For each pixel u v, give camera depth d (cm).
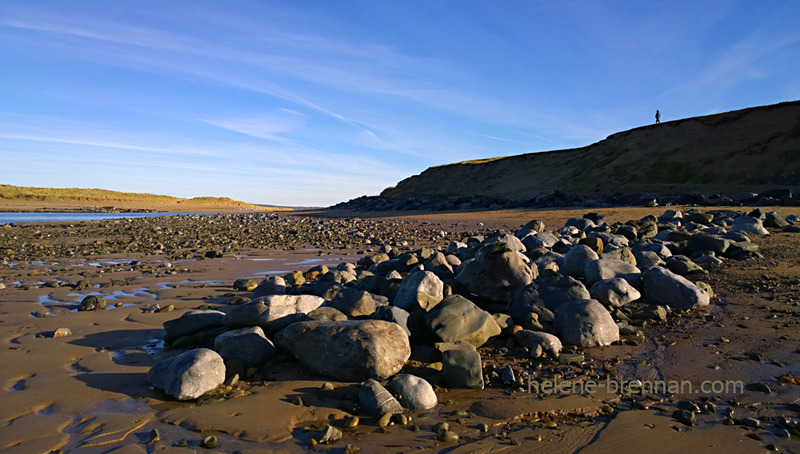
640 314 628
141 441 348
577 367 486
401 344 482
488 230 2134
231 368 475
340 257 1441
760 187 3269
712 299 701
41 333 621
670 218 1611
